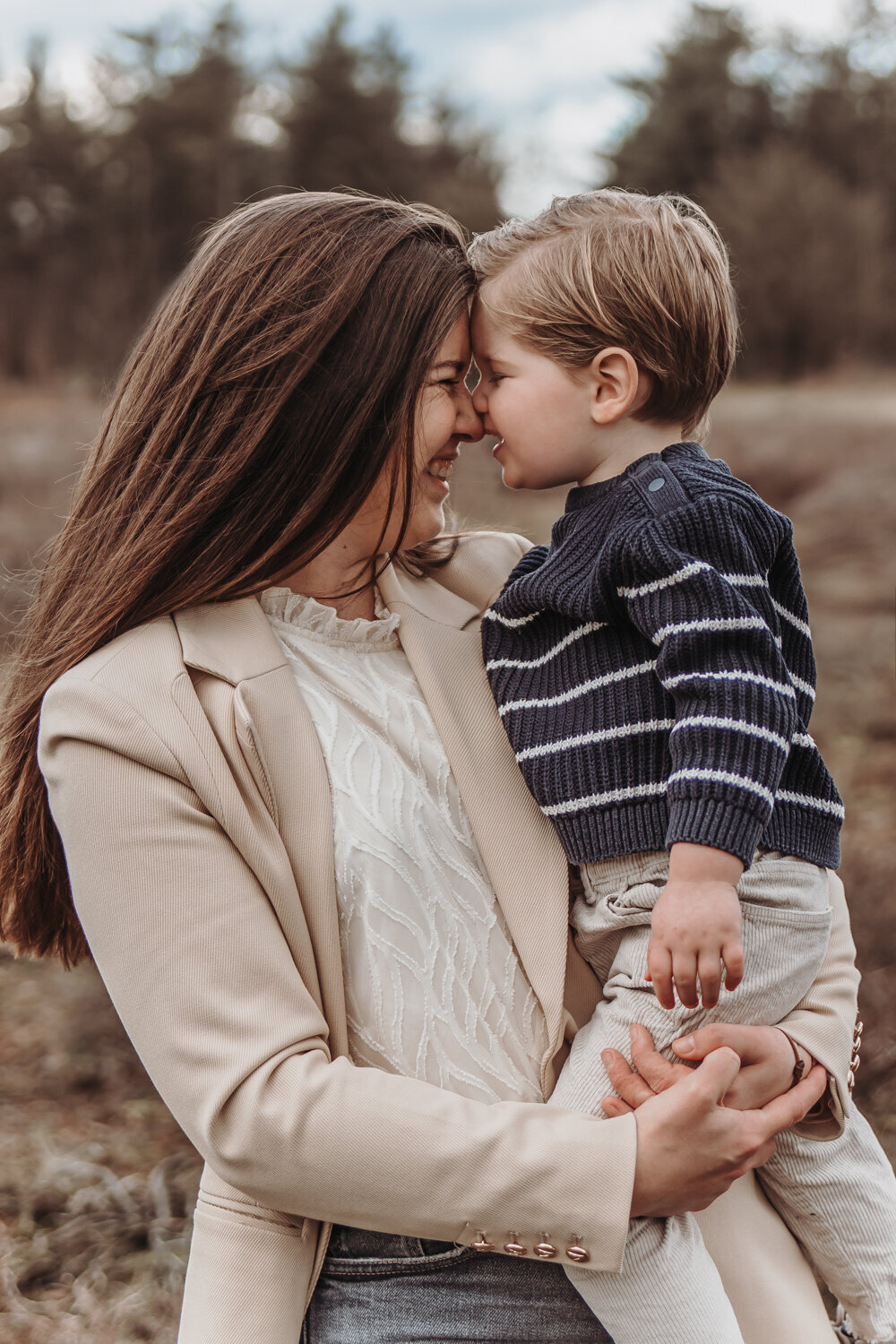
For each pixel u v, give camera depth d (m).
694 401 1.45
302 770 1.23
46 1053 3.66
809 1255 1.41
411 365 1.25
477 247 1.51
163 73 41.75
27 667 1.31
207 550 1.25
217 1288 1.18
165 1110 3.43
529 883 1.31
